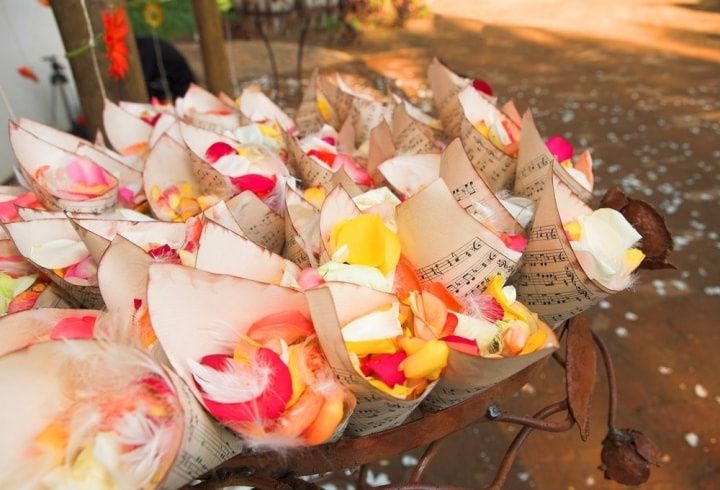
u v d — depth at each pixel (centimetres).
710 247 254
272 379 49
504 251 63
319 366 52
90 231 64
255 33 406
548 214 66
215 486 55
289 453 53
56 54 219
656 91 443
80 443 44
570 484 158
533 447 168
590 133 374
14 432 45
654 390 185
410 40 584
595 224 69
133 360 47
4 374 46
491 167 89
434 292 64
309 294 49
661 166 327
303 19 365
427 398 64
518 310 63
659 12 689
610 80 472
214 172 82
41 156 86
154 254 64
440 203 61
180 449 44
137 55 147
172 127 94
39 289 73
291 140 91
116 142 109
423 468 70
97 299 69
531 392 186
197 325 52
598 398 182
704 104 414
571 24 649
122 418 44
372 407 54
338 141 102
